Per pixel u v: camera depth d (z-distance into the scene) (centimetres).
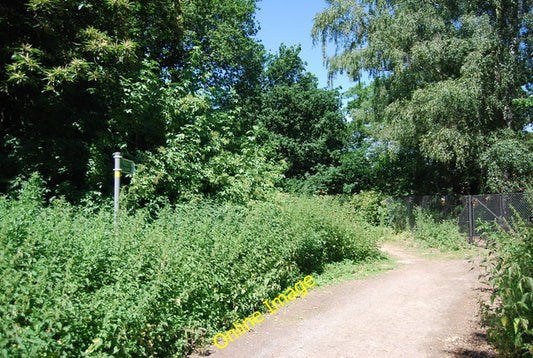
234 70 2200
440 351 475
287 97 2850
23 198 546
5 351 259
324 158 2841
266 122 2783
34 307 303
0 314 283
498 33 1684
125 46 979
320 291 771
